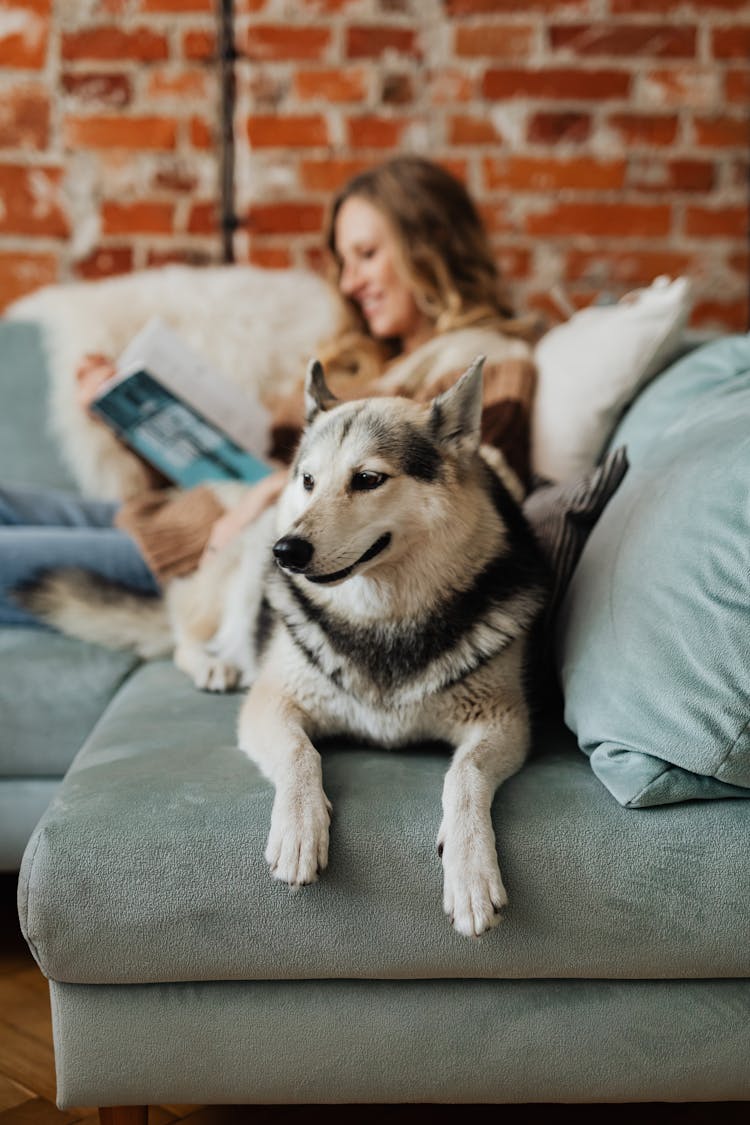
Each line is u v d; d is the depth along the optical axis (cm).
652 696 105
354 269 207
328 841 102
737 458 108
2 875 189
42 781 159
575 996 106
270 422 205
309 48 261
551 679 135
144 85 262
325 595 121
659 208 268
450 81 263
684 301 168
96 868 102
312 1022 106
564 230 269
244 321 226
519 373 174
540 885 102
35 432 220
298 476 124
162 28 260
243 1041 106
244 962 103
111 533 187
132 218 268
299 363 225
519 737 117
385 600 118
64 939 102
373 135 265
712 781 105
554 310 271
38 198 265
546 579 128
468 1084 107
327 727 126
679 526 110
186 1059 106
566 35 261
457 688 119
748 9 259
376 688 120
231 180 268
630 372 168
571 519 137
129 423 194
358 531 113
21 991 148
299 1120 125
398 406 123
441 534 117
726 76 262
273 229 268
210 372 204
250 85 262
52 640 171
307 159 266
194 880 102
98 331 221
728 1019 105
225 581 164
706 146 265
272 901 102
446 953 103
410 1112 127
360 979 106
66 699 158
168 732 130
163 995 105
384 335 209
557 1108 128
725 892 101
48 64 260
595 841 102
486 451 155
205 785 110
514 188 268
